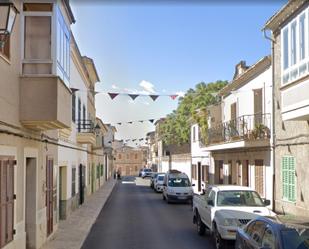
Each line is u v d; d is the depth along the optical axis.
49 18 11.16
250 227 9.33
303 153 16.48
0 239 9.20
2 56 9.24
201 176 37.69
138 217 21.73
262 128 20.52
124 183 60.41
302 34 14.57
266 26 18.52
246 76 23.36
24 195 11.53
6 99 9.73
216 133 28.42
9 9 8.34
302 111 14.50
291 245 7.47
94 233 16.77
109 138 73.88
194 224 18.97
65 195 20.34
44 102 10.94
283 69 16.27
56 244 14.11
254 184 22.52
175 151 57.22
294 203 17.25
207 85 51.62
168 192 29.67
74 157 23.86
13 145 10.39
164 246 13.99
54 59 11.08
